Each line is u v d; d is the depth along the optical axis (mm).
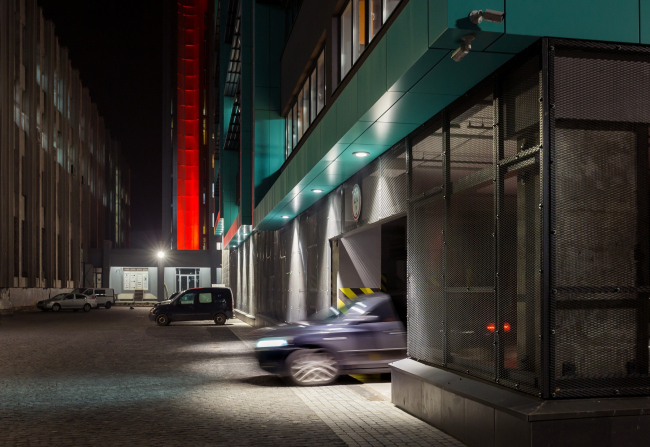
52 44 54156
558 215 5398
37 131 49250
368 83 7547
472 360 6590
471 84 6598
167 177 79375
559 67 5492
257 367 12375
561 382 5273
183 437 6398
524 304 5625
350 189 12430
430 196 7871
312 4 15461
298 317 18641
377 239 15125
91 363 13133
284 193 15383
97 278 67938
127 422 7184
